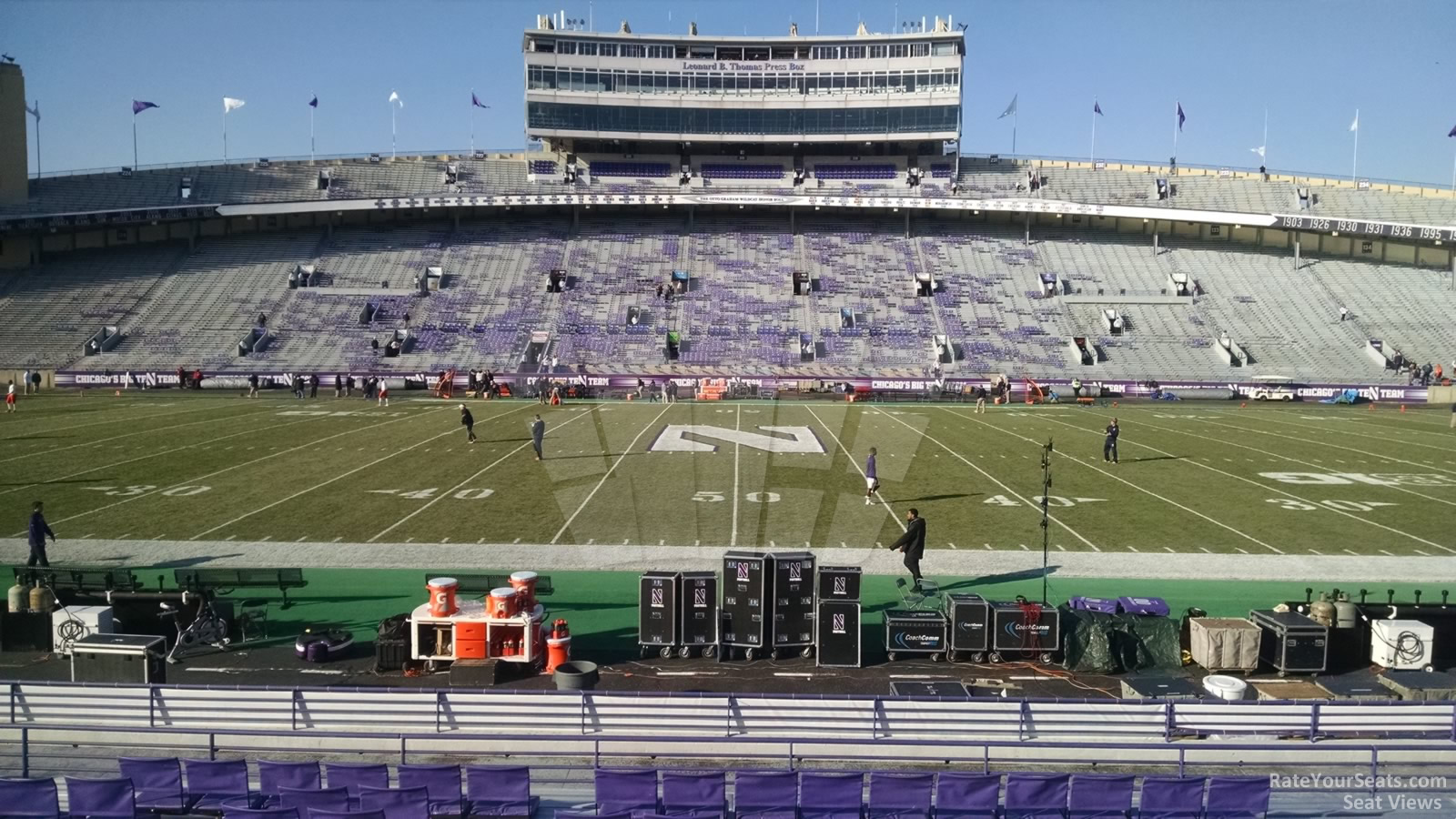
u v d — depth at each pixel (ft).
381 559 55.01
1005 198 205.67
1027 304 189.67
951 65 208.44
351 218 212.64
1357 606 40.19
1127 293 193.06
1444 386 158.71
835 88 213.05
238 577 44.62
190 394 155.63
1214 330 181.57
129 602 41.42
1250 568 53.83
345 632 41.27
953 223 217.77
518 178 216.54
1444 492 75.77
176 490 73.92
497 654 38.40
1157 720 31.09
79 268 193.57
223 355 170.19
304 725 31.65
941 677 37.99
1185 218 200.54
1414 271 198.08
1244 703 31.17
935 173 217.97
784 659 40.34
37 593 41.14
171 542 58.39
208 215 193.77
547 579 44.52
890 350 175.52
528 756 31.09
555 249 204.64
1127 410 143.74
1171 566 54.13
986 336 179.83
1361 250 205.46
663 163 222.28
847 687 36.99
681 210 219.61
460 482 77.36
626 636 42.78
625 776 26.78
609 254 203.51
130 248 201.98
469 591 44.37
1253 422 126.41
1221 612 45.52
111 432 105.81
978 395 157.99
